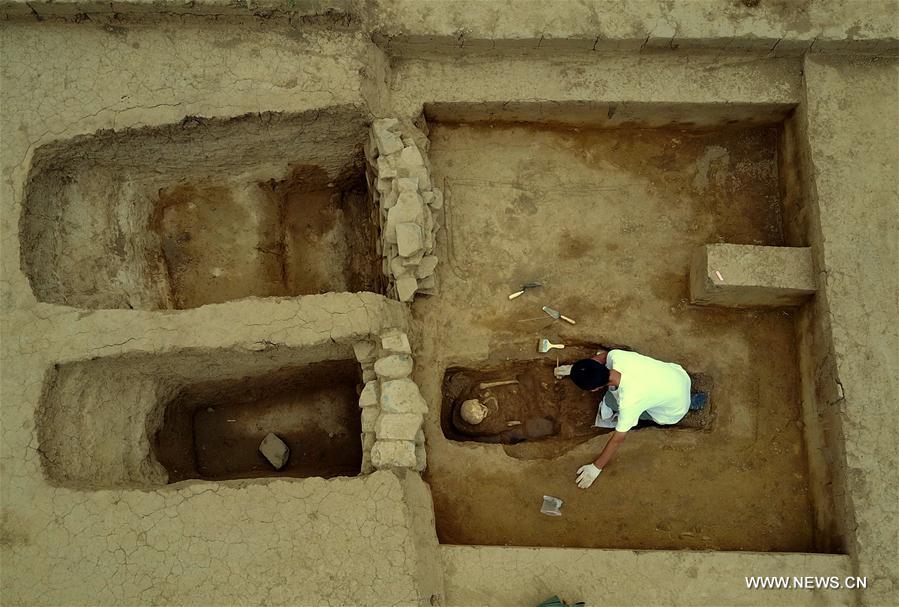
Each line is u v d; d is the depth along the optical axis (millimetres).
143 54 3648
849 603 3383
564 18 3730
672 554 3443
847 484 3484
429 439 3822
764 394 3934
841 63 3836
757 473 3828
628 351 3791
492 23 3729
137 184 4066
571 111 4004
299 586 3207
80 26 3631
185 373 3766
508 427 4094
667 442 3861
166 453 4000
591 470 3684
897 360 3582
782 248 3752
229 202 4340
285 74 3684
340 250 4484
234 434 4379
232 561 3225
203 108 3637
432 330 3975
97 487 3297
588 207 4121
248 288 4316
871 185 3730
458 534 3715
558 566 3434
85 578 3193
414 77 3914
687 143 4191
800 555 3449
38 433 3277
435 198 3885
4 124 3521
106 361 3438
